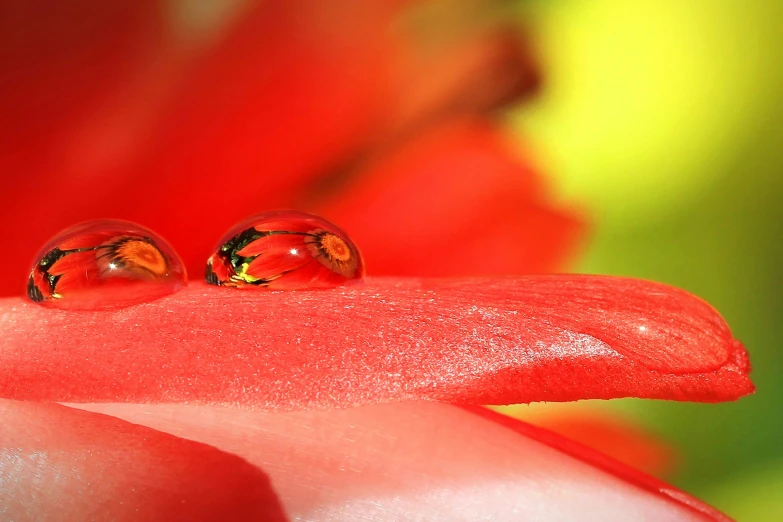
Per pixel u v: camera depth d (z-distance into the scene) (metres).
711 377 0.06
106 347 0.06
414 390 0.06
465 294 0.06
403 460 0.06
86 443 0.06
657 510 0.06
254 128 0.09
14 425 0.06
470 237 0.09
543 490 0.06
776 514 0.09
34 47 0.09
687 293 0.06
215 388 0.06
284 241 0.07
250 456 0.06
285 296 0.06
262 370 0.06
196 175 0.09
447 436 0.06
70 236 0.06
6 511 0.06
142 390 0.06
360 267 0.07
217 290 0.06
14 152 0.09
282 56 0.09
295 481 0.06
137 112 0.09
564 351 0.06
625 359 0.06
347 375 0.06
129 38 0.09
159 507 0.06
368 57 0.09
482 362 0.06
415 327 0.06
